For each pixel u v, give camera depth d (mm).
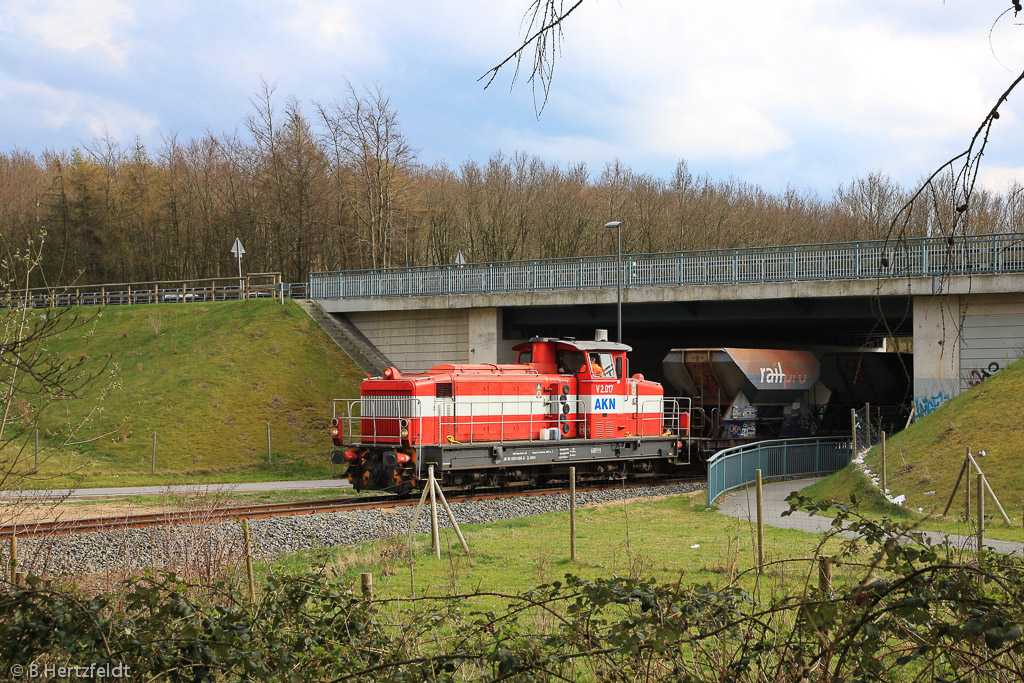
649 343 49188
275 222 64688
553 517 22125
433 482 16375
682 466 37344
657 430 32750
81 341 45031
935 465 23156
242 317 45062
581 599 5871
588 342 30547
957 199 4805
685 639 5457
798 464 31359
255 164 67188
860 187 58938
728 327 43406
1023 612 4957
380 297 43750
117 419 37125
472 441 26922
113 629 5914
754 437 36906
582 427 29875
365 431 26812
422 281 42625
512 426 28016
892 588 4895
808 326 42469
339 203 68125
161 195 72000
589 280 37688
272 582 6785
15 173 82375
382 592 12625
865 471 24078
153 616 5957
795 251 33094
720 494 25078
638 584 5680
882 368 42188
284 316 44906
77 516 21500
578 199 69875
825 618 4992
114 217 71000
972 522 18734
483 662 6375
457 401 26609
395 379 26141
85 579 11219
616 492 27500
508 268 39844
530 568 14742
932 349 30719
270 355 42250
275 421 38656
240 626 5980
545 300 38375
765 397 36594
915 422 27516
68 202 67312
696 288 34938
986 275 28938
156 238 72750
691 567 14336
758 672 5781
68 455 33594
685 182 80125
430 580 13805
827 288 32062
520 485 28750
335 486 31688
